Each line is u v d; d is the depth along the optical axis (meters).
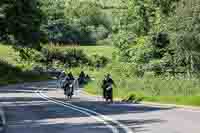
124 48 114.88
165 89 64.62
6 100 66.12
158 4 113.19
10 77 138.62
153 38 105.06
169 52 99.06
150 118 39.50
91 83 93.62
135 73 94.38
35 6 130.62
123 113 44.62
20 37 130.50
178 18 92.56
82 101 63.62
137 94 65.56
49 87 112.38
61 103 59.41
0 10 122.62
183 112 45.47
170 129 31.28
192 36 90.25
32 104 57.94
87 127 33.12
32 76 153.75
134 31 117.06
